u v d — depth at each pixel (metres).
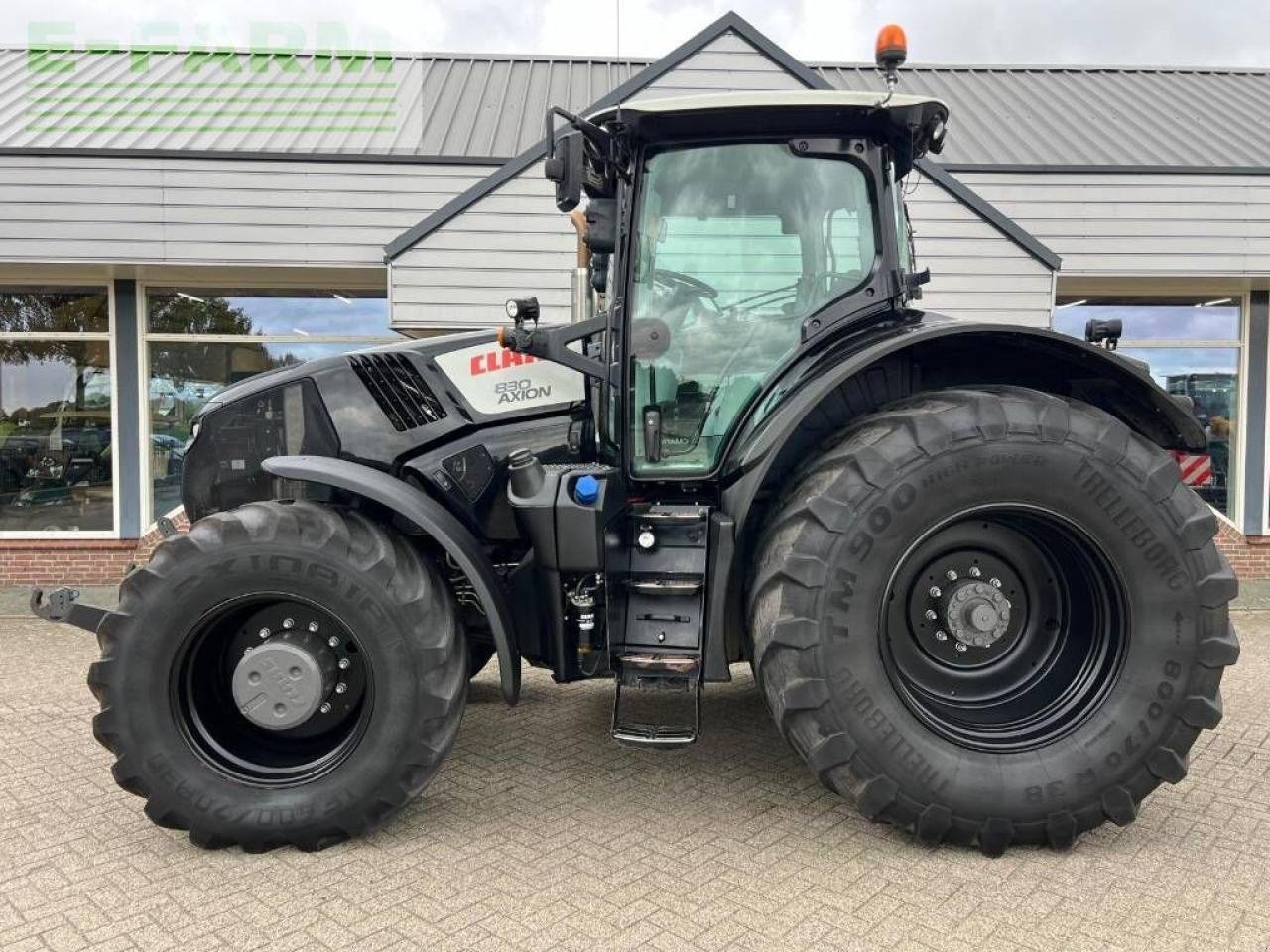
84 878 2.69
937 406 2.82
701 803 3.20
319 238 7.44
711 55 7.32
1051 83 10.39
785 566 2.73
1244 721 4.11
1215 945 2.27
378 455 3.33
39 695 4.77
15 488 8.43
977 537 2.97
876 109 3.09
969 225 7.19
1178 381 8.80
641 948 2.27
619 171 3.21
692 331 3.26
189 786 2.81
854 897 2.52
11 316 8.35
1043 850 2.81
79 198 7.31
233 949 2.29
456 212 7.16
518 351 3.22
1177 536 2.77
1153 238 7.59
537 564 3.09
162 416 8.46
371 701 2.85
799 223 3.25
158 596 2.80
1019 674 3.02
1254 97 9.80
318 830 2.82
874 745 2.71
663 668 2.87
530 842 2.89
